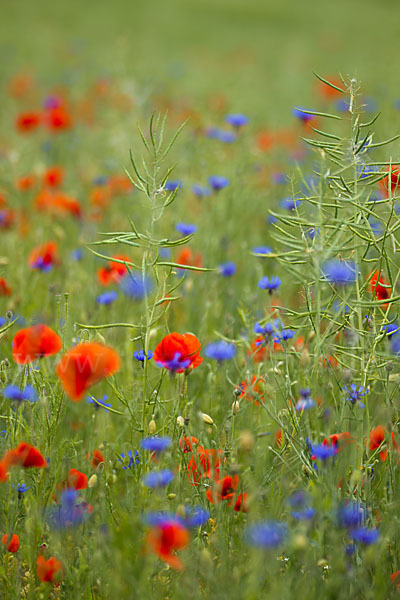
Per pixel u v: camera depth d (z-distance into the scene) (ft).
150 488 11.63
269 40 70.59
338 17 84.28
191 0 92.63
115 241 11.70
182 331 13.62
